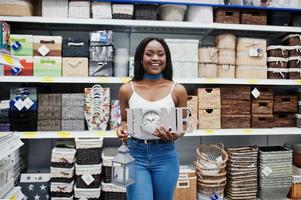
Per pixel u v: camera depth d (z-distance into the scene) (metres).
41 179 2.34
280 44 2.98
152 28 2.79
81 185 2.31
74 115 2.41
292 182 2.63
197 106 2.56
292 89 3.05
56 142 2.66
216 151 2.66
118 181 1.40
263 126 2.66
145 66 1.54
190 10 2.57
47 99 2.38
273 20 2.66
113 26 2.70
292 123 2.78
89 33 2.63
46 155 2.85
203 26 2.48
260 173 2.59
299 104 2.77
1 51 1.27
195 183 2.48
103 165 2.38
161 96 1.54
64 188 2.27
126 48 2.65
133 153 1.52
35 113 2.36
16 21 2.30
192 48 2.52
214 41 2.83
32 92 2.35
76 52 2.39
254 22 2.60
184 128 1.47
